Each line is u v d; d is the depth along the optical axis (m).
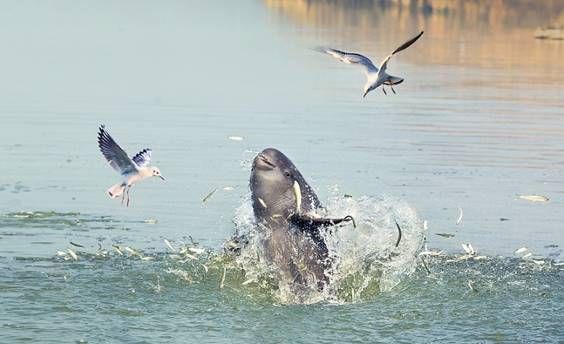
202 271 13.56
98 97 27.03
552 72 33.97
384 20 51.88
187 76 31.25
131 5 59.78
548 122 24.72
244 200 14.38
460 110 26.14
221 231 15.53
